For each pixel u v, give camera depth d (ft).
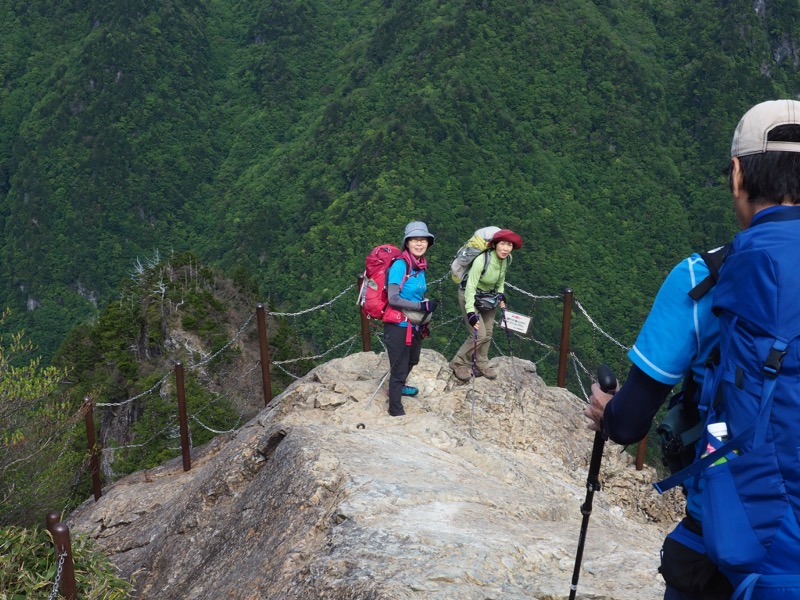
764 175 5.29
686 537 5.78
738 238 5.36
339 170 577.84
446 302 233.14
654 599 12.26
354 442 19.92
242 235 562.66
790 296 4.94
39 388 38.29
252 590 14.99
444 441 22.20
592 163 626.23
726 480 5.07
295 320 349.82
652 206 596.70
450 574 12.26
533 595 12.20
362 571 12.69
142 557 24.41
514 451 24.99
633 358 5.70
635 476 27.14
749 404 4.99
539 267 498.28
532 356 300.20
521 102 640.58
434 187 521.24
